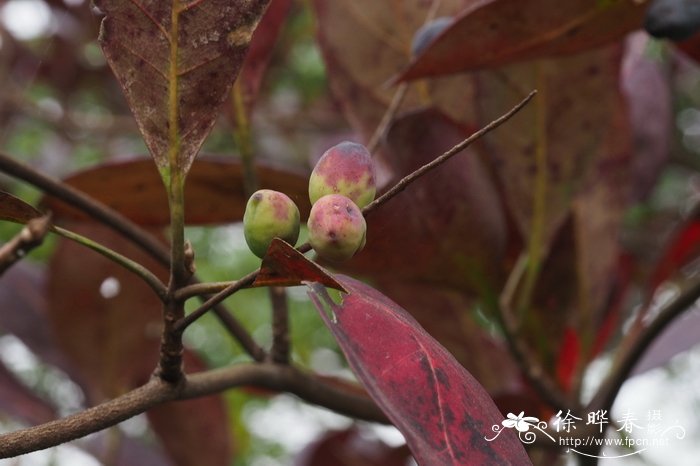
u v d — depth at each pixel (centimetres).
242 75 51
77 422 37
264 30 52
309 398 49
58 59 116
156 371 38
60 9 113
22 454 36
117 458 71
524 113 54
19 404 67
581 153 54
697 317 65
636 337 53
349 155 36
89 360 66
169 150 38
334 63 59
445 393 34
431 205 49
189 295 37
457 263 51
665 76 78
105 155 125
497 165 54
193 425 69
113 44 38
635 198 69
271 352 49
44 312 69
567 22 46
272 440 117
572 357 59
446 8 59
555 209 54
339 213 35
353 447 71
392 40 58
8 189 112
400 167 49
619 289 64
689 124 130
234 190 52
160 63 38
